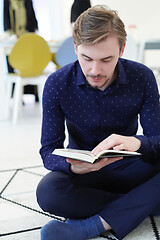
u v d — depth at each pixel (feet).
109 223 2.74
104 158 2.40
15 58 8.89
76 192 2.91
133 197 2.81
